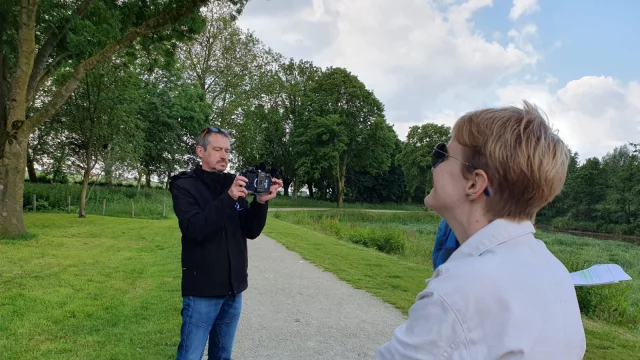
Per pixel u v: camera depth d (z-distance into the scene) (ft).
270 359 14.99
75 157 77.30
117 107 68.13
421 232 101.76
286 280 27.71
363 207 211.82
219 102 143.02
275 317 19.79
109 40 46.80
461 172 3.59
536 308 2.96
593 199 186.70
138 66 71.56
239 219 9.99
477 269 3.02
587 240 124.57
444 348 2.87
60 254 34.35
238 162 149.48
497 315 2.89
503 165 3.34
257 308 21.17
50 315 18.63
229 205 8.63
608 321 25.30
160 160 123.24
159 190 123.65
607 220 177.88
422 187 245.04
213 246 9.29
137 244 41.57
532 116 3.52
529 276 3.06
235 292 9.57
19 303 20.29
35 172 117.19
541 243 3.46
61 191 87.35
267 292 24.45
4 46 46.19
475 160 3.51
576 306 3.28
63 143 76.64
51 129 75.20
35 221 61.31
